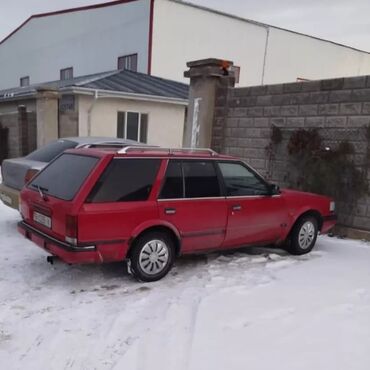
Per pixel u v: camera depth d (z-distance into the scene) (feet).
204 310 13.33
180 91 56.95
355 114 22.74
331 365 10.02
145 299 14.52
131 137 51.34
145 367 10.20
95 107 47.50
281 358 10.41
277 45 87.15
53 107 47.16
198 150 18.44
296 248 20.24
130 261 15.87
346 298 14.30
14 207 22.54
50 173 17.07
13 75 111.24
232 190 18.28
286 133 26.03
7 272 16.80
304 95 25.05
